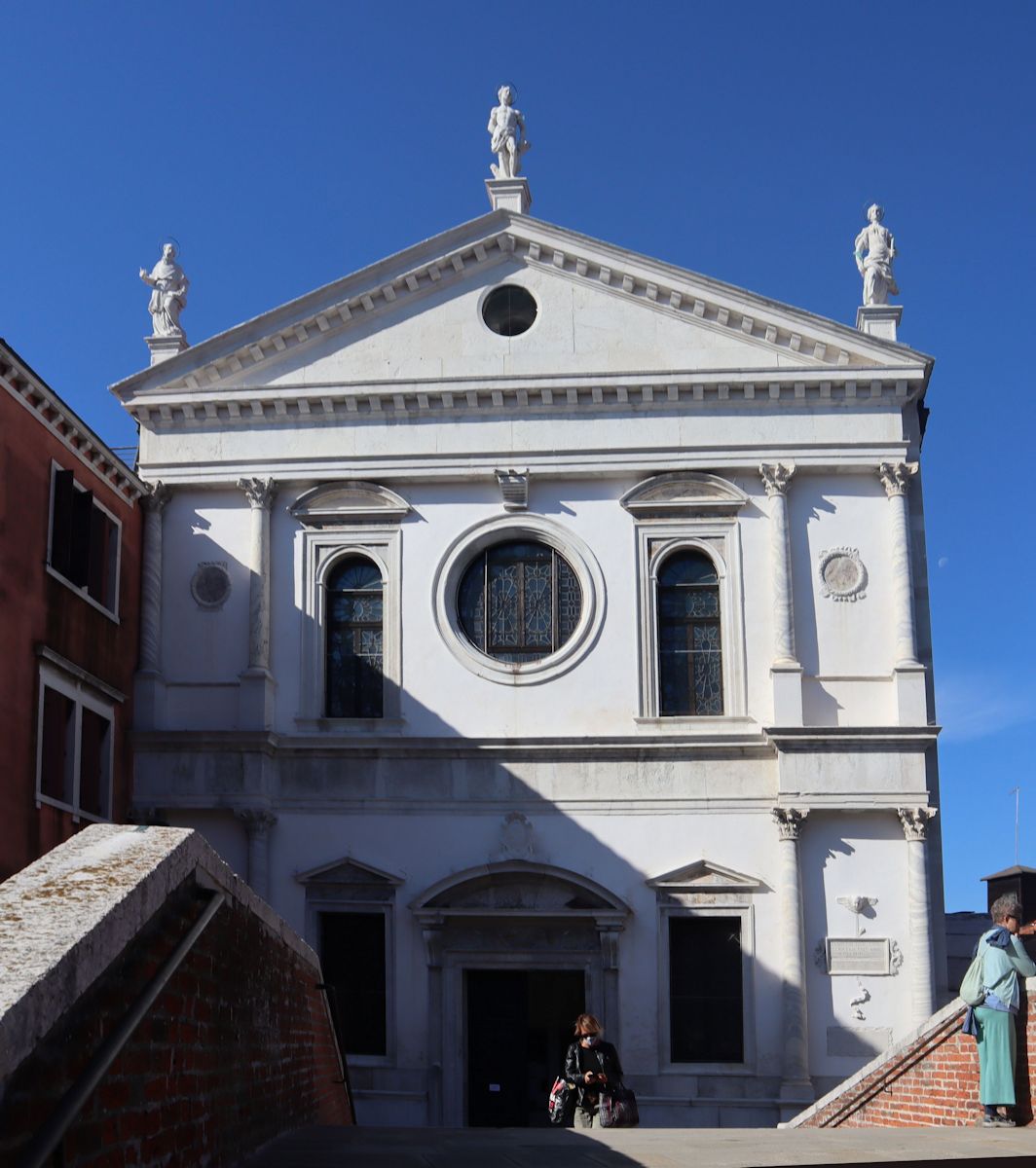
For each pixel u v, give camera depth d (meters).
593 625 31.47
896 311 32.62
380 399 32.09
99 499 29.89
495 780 30.83
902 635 30.77
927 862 29.84
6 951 6.82
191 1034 9.67
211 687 31.58
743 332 31.97
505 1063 30.31
